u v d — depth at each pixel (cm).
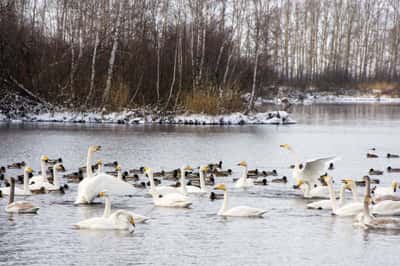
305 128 7494
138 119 7600
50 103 7806
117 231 2481
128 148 5150
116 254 2178
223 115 7988
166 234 2448
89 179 2998
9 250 2205
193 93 7956
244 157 4834
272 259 2158
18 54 7944
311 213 2856
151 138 5903
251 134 6581
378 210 2823
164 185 3559
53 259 2116
